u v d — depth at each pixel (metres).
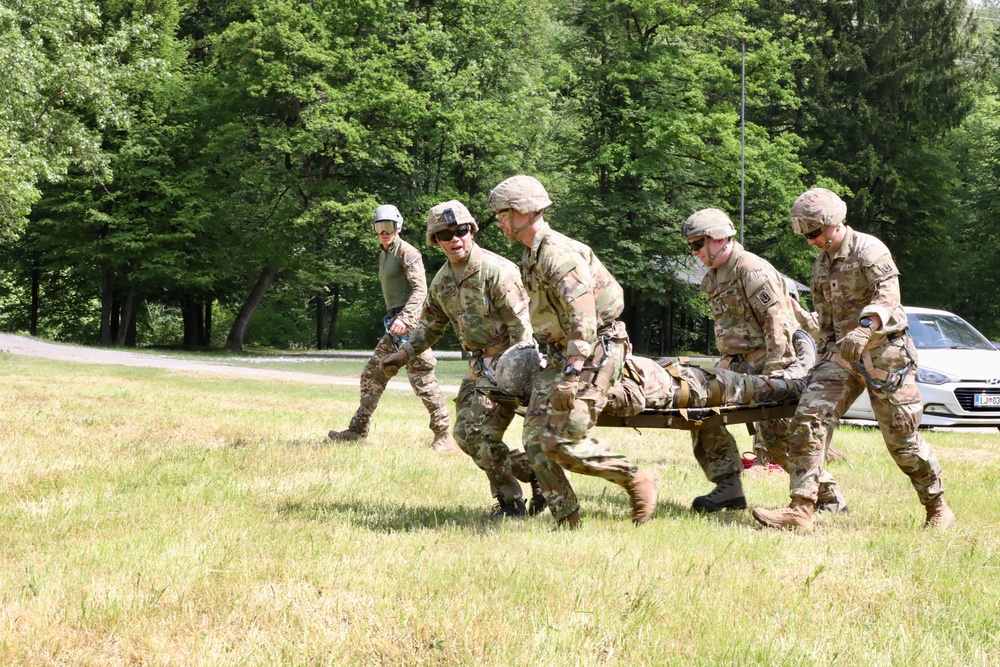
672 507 6.00
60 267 40.06
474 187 38.09
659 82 37.31
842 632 3.45
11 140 23.52
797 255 38.12
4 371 18.02
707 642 3.30
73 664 3.09
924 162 45.16
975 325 48.62
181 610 3.55
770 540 4.89
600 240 38.34
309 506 5.59
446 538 4.81
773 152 37.28
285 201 38.78
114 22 37.47
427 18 38.97
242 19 44.75
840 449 9.59
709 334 57.62
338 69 36.56
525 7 38.31
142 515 5.18
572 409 4.92
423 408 13.66
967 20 45.34
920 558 4.56
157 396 13.17
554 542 4.66
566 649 3.22
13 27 23.98
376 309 62.19
